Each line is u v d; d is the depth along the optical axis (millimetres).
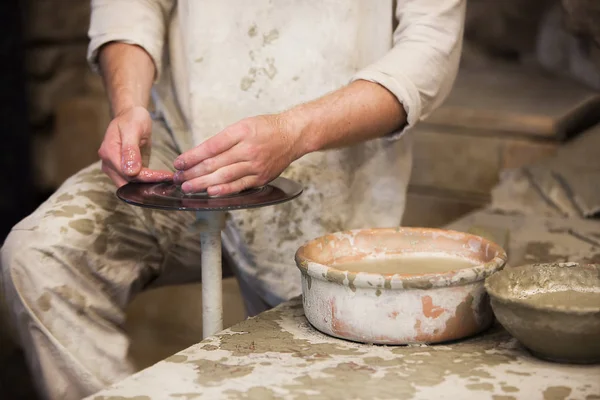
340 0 1550
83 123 3846
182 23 1689
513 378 1074
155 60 1681
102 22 1693
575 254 1910
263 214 1657
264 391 1049
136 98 1583
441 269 1317
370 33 1595
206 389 1058
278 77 1605
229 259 1771
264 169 1307
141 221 1615
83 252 1501
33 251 1451
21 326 1472
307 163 1627
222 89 1638
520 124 2920
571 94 3355
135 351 2666
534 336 1095
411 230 1399
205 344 1211
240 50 1617
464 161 3006
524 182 2410
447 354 1160
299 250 1292
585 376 1079
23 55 3768
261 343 1213
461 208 2947
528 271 1241
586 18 2555
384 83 1419
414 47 1457
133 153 1400
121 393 1048
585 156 2465
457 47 1498
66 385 1470
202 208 1189
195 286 2848
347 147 1567
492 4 4160
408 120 1451
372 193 1693
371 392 1040
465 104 3152
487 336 1229
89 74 4125
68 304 1476
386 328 1176
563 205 2305
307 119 1356
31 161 3902
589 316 1046
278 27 1590
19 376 2508
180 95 1726
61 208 1529
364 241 1398
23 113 3816
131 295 1631
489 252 1312
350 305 1186
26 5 3789
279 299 1716
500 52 4184
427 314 1171
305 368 1118
